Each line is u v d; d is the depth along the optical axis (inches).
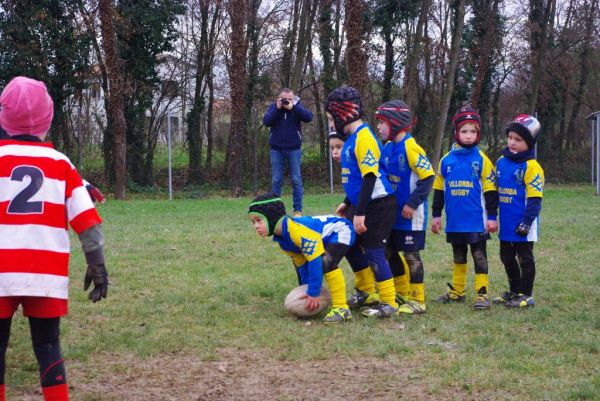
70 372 166.9
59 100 865.5
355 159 216.5
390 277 220.2
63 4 857.5
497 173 239.9
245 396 151.2
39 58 829.2
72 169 133.3
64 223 130.3
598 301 246.7
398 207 226.7
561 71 1167.0
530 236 234.8
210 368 170.2
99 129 919.0
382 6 1040.8
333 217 219.0
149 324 209.6
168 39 936.3
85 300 238.2
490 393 152.3
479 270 236.7
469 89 1121.4
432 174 221.0
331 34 1038.4
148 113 1068.5
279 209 213.2
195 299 242.5
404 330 204.2
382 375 164.6
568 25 1203.9
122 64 869.2
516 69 1173.1
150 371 168.1
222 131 1097.4
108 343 189.0
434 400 148.2
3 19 818.8
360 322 213.6
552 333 202.2
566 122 1266.0
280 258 324.8
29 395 151.7
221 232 410.3
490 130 1218.0
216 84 1079.0
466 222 237.0
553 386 156.2
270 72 1062.4
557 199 743.7
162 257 323.6
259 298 248.8
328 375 164.9
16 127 131.6
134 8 898.7
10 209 124.8
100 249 132.2
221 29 1035.3
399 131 226.5
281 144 435.8
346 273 291.4
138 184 930.1
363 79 850.8
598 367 170.2
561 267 309.9
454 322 214.4
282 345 189.0
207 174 1005.8
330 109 218.5
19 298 125.4
